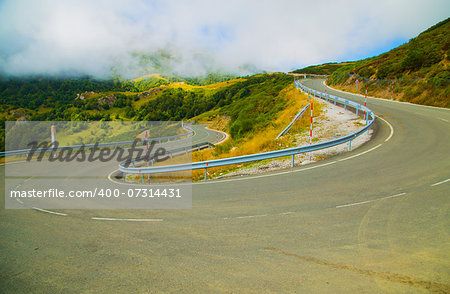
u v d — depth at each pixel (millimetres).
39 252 5164
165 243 5211
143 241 5379
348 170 9898
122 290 3748
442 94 25328
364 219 5691
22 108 179375
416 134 15234
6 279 4219
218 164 11648
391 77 35344
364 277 3732
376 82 36781
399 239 4750
